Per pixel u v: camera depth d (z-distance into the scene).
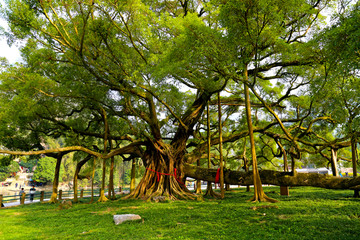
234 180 20.89
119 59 16.09
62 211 15.52
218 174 20.34
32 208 17.92
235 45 13.73
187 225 9.83
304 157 33.66
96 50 15.92
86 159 23.59
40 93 17.25
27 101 16.34
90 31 15.17
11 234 9.56
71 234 9.42
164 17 16.69
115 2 14.42
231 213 11.45
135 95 17.56
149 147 21.25
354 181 16.66
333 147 21.62
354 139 12.62
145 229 9.45
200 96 21.41
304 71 17.80
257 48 14.43
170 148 20.64
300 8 13.74
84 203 19.66
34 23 13.11
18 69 18.52
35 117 20.41
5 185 70.81
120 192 30.59
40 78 16.11
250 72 20.16
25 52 15.64
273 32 13.62
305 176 18.78
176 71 15.02
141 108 20.48
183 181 23.27
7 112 18.22
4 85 18.50
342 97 12.59
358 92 11.98
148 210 13.62
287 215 10.51
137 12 15.23
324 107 15.45
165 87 17.48
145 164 21.59
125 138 23.72
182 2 22.91
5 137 20.11
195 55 13.55
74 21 15.01
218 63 13.82
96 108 20.34
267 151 31.25
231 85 24.97
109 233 9.06
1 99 19.16
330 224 8.64
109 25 15.20
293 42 18.11
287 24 16.20
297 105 23.55
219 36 13.10
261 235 7.80
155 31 17.66
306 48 13.05
